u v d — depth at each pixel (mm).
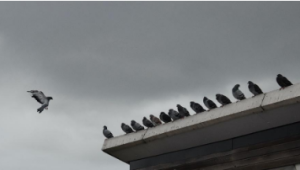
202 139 20234
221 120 19281
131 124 22281
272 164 18484
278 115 18297
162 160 21500
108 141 22609
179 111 21219
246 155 19141
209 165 20016
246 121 18953
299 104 17688
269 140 18734
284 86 18484
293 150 18094
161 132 20891
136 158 22344
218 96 20094
